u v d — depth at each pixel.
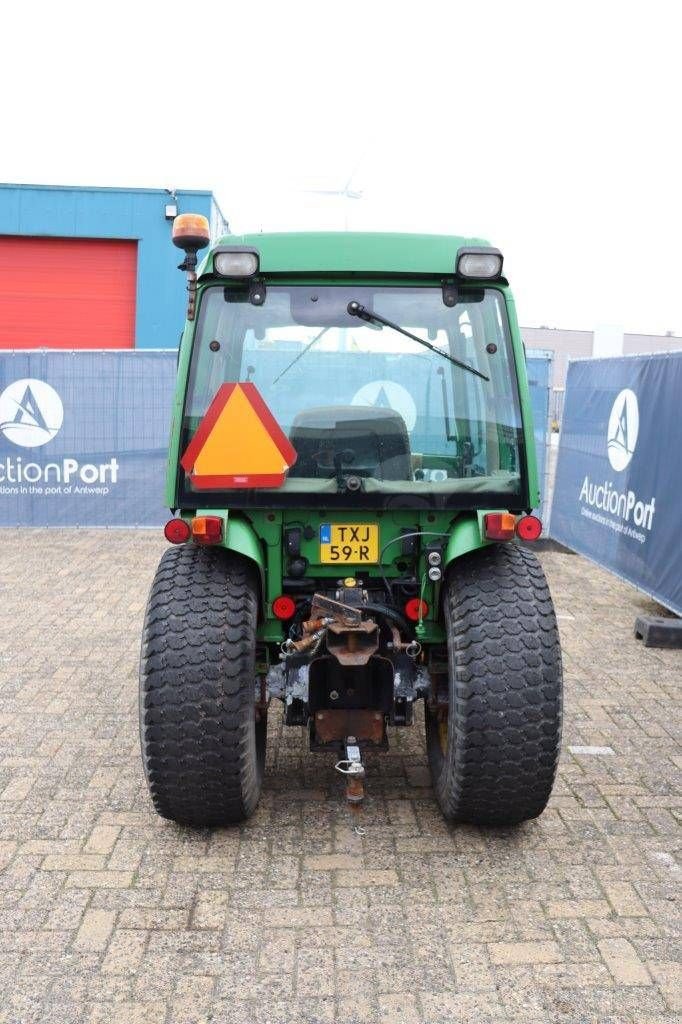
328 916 3.21
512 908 3.28
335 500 3.63
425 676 3.75
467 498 3.64
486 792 3.51
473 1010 2.76
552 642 3.46
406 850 3.66
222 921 3.18
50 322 15.46
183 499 3.65
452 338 3.74
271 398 3.73
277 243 3.70
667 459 7.04
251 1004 2.78
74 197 15.03
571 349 44.41
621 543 7.95
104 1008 2.75
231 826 3.83
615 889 3.41
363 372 3.74
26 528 10.57
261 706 3.91
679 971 2.95
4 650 6.25
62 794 4.13
